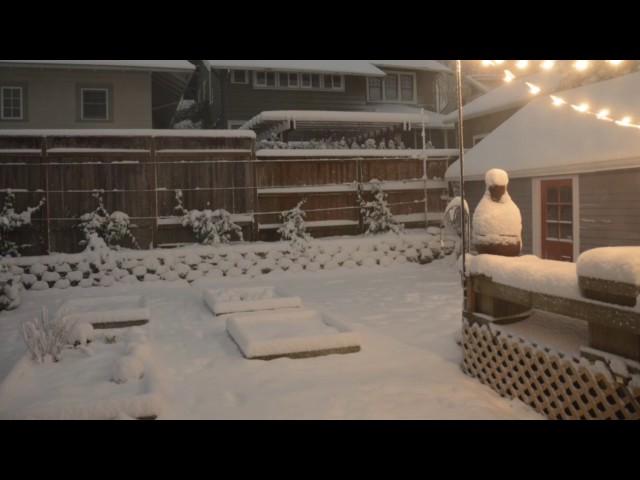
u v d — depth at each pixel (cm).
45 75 1698
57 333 615
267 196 1400
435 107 2730
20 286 1106
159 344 704
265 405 486
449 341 688
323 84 2477
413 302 964
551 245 1178
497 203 563
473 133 1870
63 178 1249
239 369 588
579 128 1099
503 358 507
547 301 449
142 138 1295
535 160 1119
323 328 711
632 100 1080
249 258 1281
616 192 1008
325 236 1447
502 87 1825
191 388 535
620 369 373
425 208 1513
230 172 1360
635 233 975
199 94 2966
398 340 702
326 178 1451
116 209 1280
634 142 930
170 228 1318
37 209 1220
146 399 446
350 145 2023
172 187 1322
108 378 539
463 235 588
